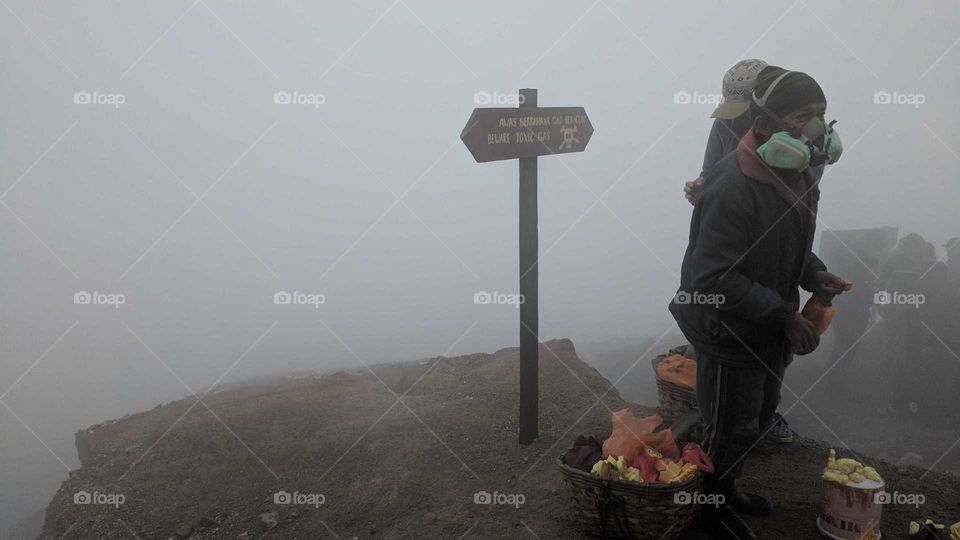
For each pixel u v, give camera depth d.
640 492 2.89
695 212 3.01
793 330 2.70
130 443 4.74
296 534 3.59
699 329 2.96
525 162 4.18
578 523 3.21
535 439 4.39
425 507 3.69
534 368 4.32
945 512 3.38
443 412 4.86
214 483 4.14
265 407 5.06
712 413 3.06
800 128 2.69
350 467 4.20
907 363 8.05
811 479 3.74
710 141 3.91
